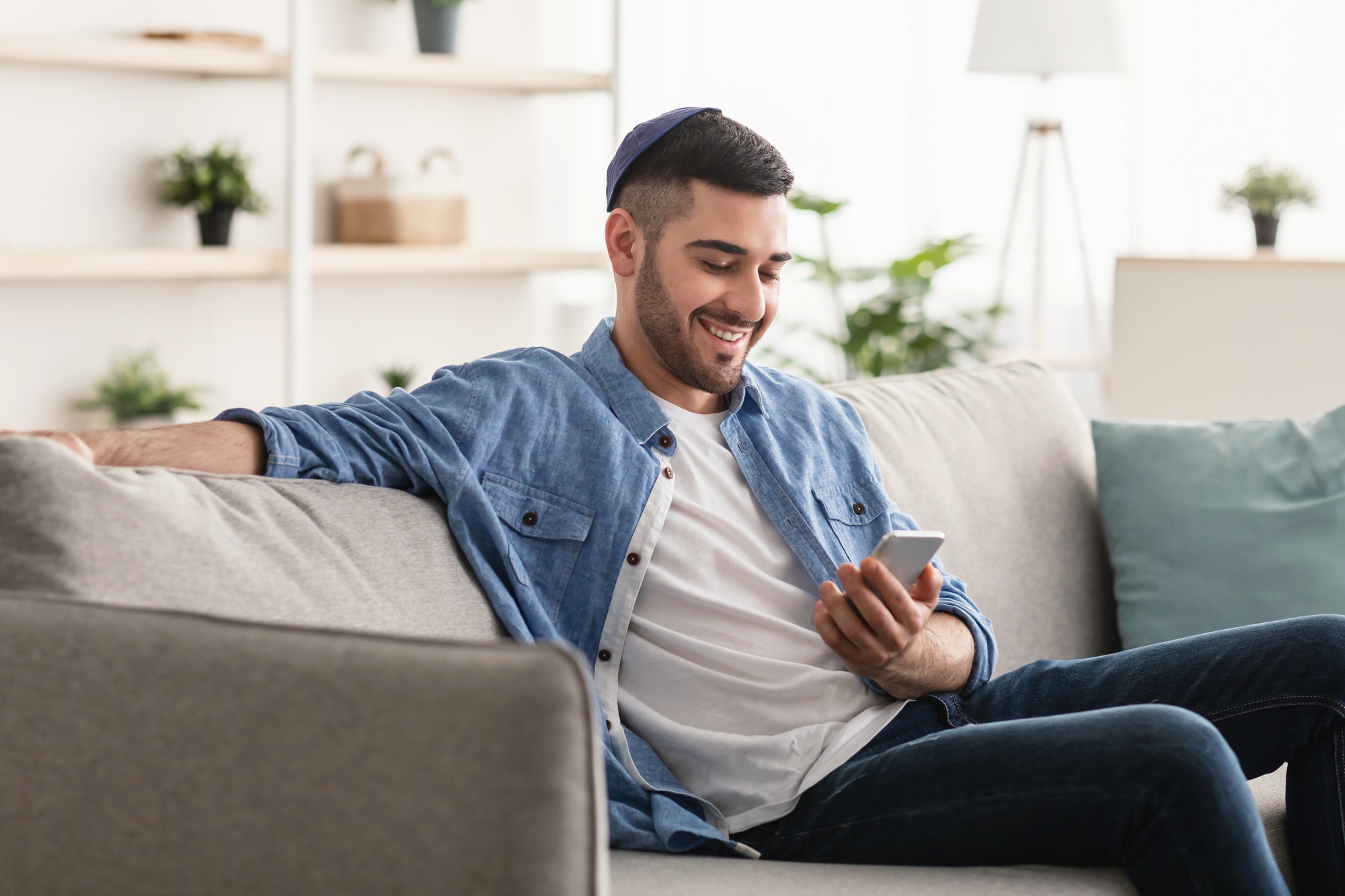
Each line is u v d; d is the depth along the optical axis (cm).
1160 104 455
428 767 86
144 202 366
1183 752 114
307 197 360
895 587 130
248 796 89
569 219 474
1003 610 179
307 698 89
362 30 409
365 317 421
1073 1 369
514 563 135
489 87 433
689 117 147
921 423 186
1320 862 136
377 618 122
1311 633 138
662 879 116
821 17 489
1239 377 273
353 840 87
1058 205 474
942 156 491
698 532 143
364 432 135
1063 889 117
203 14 375
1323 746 136
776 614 143
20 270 315
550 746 85
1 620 97
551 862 84
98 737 93
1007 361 207
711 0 480
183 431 127
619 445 143
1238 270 270
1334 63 423
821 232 400
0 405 346
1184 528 184
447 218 397
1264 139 437
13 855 94
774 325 496
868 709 140
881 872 121
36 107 345
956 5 485
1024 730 123
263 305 399
